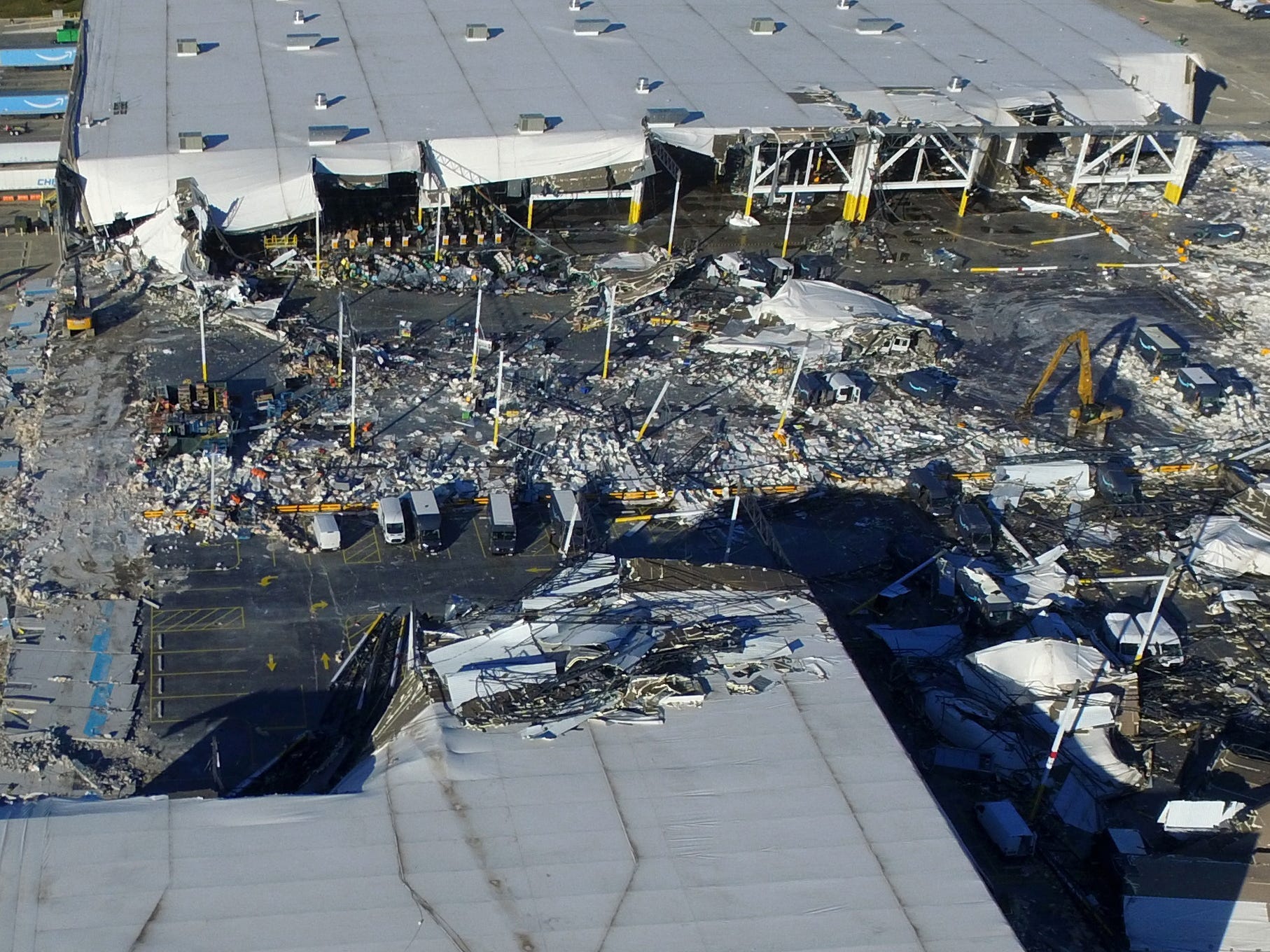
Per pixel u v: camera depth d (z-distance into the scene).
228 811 44.38
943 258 94.00
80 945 39.56
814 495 71.06
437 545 64.56
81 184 84.56
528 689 49.56
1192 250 99.31
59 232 87.69
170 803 44.47
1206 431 78.81
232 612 60.31
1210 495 73.31
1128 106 102.88
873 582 65.50
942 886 43.41
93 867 41.97
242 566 62.97
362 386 76.00
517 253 91.31
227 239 87.25
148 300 82.69
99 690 55.72
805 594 55.91
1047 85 103.75
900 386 80.50
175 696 55.81
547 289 87.62
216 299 82.44
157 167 85.00
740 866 43.59
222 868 42.31
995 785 54.66
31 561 61.97
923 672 59.06
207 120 90.31
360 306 84.25
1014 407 79.62
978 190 104.81
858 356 82.50
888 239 97.56
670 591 55.56
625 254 90.12
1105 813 53.56
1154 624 61.50
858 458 73.94
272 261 87.25
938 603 64.06
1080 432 77.31
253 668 57.44
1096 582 66.38
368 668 57.75
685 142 92.88
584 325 84.19
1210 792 54.28
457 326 83.06
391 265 88.06
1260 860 50.34
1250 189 108.94
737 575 56.72
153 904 40.97
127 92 93.19
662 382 79.06
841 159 102.44
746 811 45.50
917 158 101.69
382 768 46.72
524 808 45.06
